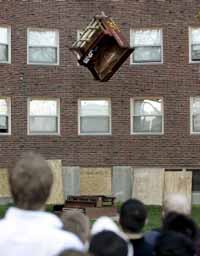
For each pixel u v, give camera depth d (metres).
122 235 6.30
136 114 35.03
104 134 34.88
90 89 34.91
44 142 34.50
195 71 35.00
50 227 4.69
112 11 35.16
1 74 34.22
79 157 34.69
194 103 35.03
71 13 34.94
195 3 35.09
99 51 16.17
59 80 34.81
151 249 6.39
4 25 34.47
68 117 34.78
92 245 4.96
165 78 35.03
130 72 35.03
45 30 34.88
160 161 34.72
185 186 33.97
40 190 4.70
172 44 35.12
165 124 34.88
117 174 34.59
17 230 4.64
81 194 34.34
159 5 35.28
